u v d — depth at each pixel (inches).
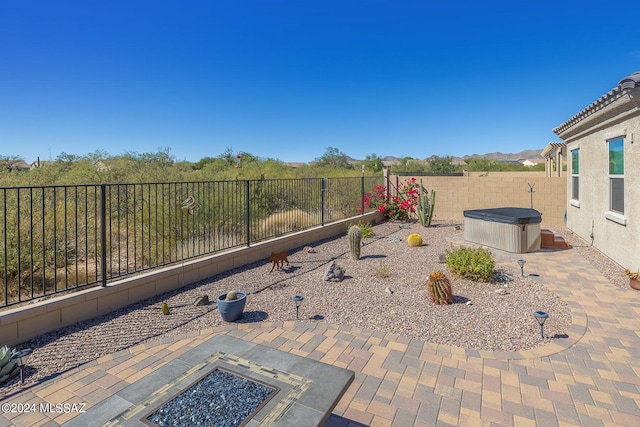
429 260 320.5
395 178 608.4
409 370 144.6
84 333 179.6
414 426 112.7
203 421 87.0
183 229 326.0
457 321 189.9
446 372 143.0
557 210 512.7
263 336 175.6
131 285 218.4
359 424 113.3
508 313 199.3
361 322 190.7
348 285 252.7
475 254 266.7
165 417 88.4
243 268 301.7
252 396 96.2
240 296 200.8
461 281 256.7
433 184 580.1
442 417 116.9
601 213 333.4
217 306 205.2
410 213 592.1
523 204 531.2
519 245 338.3
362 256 341.7
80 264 299.4
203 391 98.7
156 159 727.1
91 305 197.9
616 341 167.3
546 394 128.6
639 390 130.4
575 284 248.4
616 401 124.3
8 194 316.8
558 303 213.6
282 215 409.4
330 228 439.5
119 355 159.0
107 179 511.5
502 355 155.5
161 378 104.8
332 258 335.0
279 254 291.6
